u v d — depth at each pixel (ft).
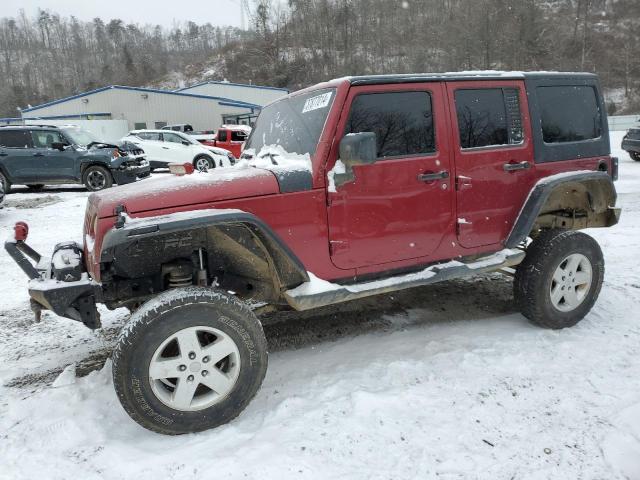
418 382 10.50
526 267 12.71
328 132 10.18
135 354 8.52
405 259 11.35
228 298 9.12
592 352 11.65
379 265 11.10
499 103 12.10
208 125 112.78
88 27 450.71
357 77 10.48
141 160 47.32
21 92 284.00
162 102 111.24
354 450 8.48
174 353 9.36
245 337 9.24
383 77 10.68
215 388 9.16
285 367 11.60
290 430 8.98
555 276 12.64
